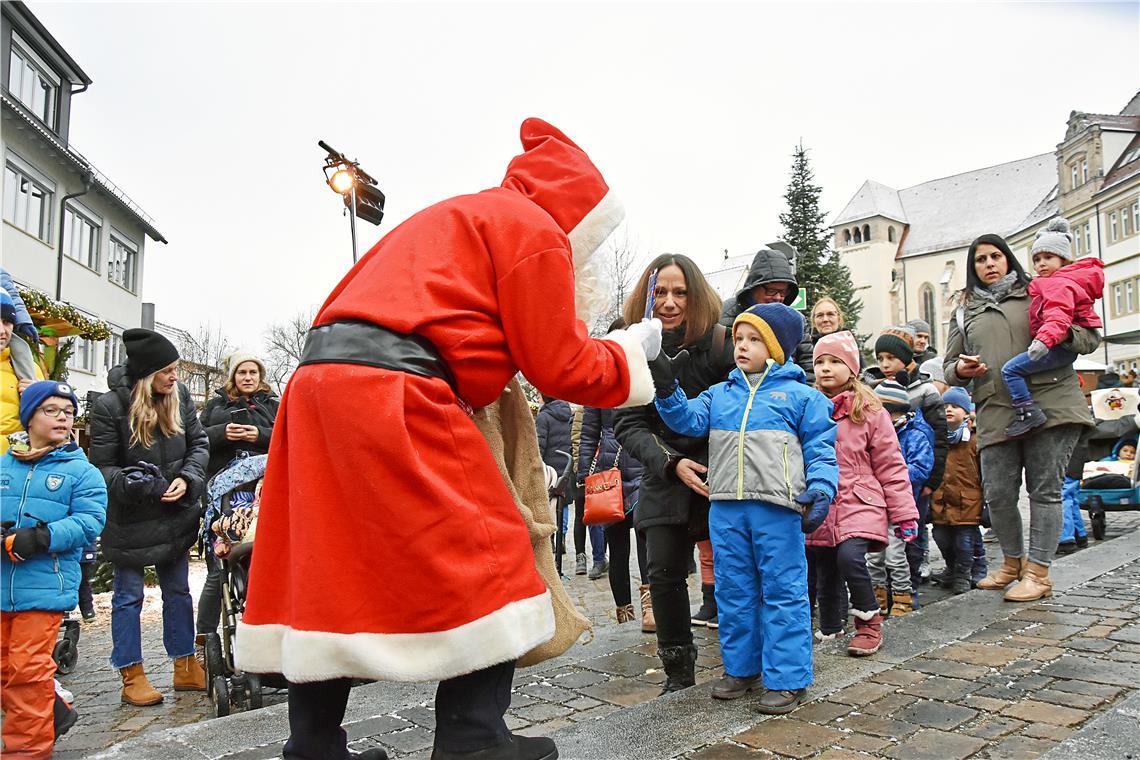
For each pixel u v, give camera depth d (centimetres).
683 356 384
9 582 362
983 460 514
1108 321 5141
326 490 173
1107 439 952
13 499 372
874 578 570
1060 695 313
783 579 325
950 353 551
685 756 267
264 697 461
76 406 403
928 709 304
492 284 188
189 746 309
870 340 4606
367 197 1348
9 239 2222
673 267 388
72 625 566
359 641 166
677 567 367
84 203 2669
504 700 185
